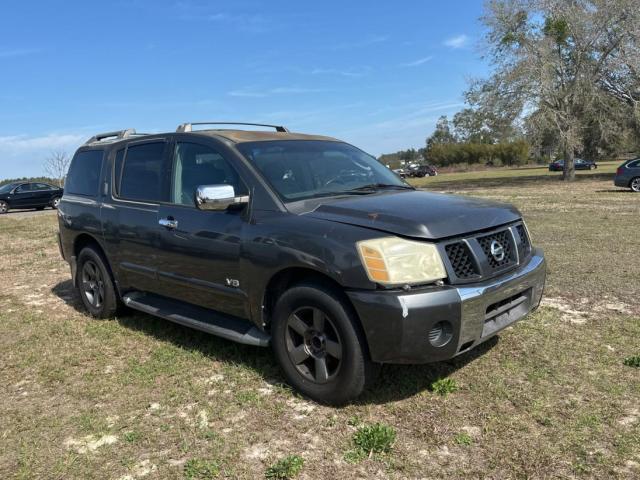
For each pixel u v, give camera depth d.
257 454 3.04
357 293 3.21
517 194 21.78
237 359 4.36
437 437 3.12
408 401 3.55
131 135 5.75
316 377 3.56
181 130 4.83
